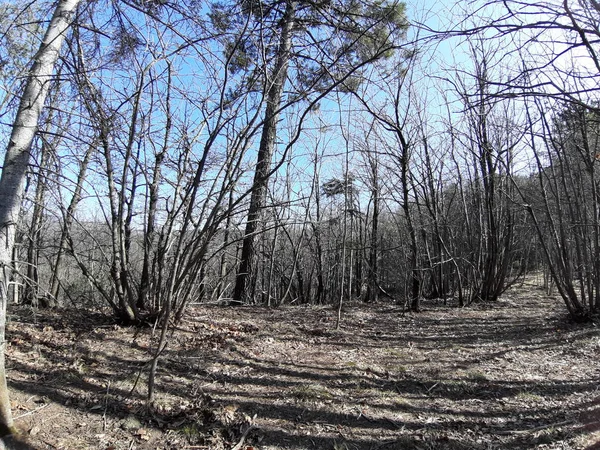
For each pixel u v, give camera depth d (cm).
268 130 612
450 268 1264
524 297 1222
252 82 377
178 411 355
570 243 881
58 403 349
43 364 417
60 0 350
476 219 1265
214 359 483
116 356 460
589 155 729
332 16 448
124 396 371
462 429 346
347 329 694
